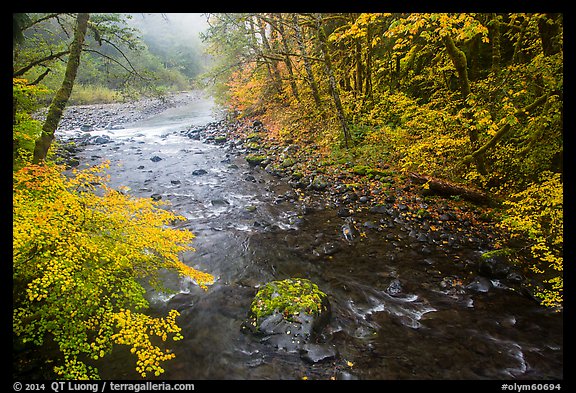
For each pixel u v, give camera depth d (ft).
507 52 32.76
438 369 13.79
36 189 13.23
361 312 17.38
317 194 32.40
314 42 47.44
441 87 35.22
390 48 42.27
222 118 76.02
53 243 11.10
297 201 31.42
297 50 51.29
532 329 15.67
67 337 11.62
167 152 50.06
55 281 11.03
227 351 14.88
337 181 34.04
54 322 11.51
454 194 27.78
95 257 11.55
